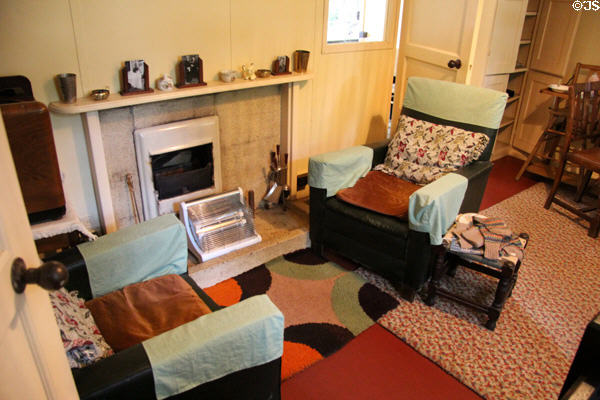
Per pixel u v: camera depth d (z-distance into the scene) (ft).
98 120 6.91
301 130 9.84
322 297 7.67
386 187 8.44
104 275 5.47
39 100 6.48
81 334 4.08
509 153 14.44
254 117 9.11
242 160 9.30
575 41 12.25
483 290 7.97
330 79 9.95
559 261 8.89
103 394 3.64
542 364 6.42
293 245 8.85
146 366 3.80
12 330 2.15
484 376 6.21
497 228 7.09
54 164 5.66
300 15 8.87
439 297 7.72
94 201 7.56
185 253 6.15
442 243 6.98
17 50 6.13
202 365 4.08
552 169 12.80
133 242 5.57
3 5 5.86
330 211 8.18
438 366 6.39
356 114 10.89
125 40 6.95
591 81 10.69
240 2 7.97
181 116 8.02
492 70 11.81
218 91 7.83
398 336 6.88
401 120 9.21
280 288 7.88
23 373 2.23
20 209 2.40
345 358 6.48
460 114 8.52
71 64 6.59
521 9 11.69
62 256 5.27
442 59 9.86
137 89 7.10
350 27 9.99
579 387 3.76
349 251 8.20
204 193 8.73
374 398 5.87
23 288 2.26
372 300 7.62
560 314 7.43
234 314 4.35
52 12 6.21
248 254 8.21
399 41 12.06
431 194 6.72
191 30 7.57
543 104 13.12
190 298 5.41
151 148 7.70
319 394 5.90
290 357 6.42
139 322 5.00
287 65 8.89
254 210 9.52
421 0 10.09
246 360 4.36
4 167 2.26
